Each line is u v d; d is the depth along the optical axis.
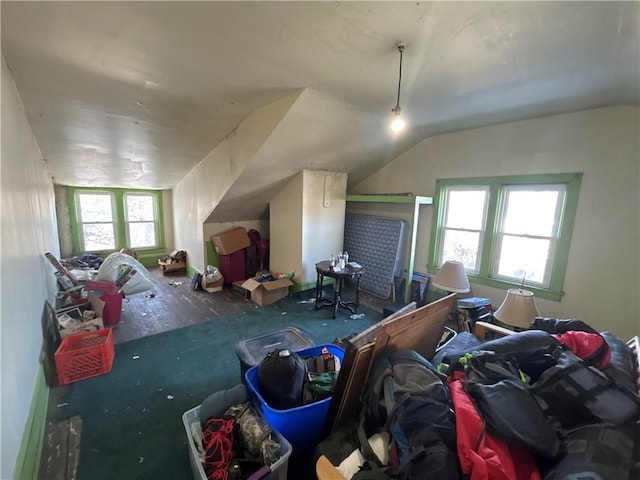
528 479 0.97
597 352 1.37
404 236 3.96
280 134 2.69
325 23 1.43
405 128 3.21
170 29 1.46
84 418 1.83
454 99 2.39
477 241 3.34
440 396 1.20
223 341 2.84
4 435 1.11
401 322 1.58
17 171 1.85
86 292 3.25
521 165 2.89
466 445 1.02
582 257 2.59
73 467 1.50
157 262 5.68
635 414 1.02
